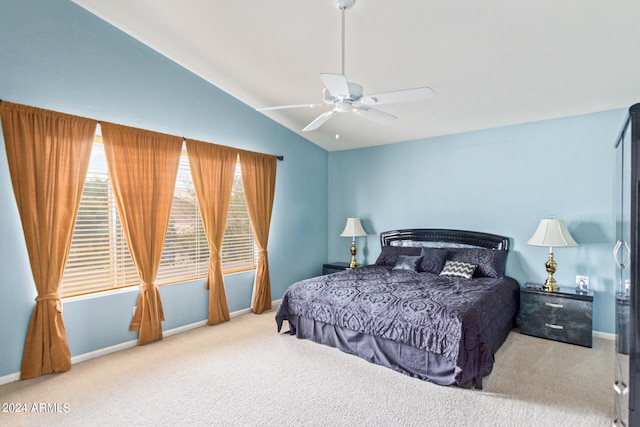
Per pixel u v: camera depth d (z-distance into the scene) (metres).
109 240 3.38
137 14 3.10
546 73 3.06
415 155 5.11
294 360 3.12
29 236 2.77
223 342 3.57
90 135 3.12
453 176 4.76
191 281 4.04
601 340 3.60
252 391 2.59
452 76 3.24
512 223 4.29
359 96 2.47
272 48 3.21
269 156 4.86
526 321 3.72
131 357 3.21
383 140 5.23
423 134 4.85
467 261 4.24
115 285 3.43
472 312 2.71
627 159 2.21
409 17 2.50
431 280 3.83
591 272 3.77
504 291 3.54
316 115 4.63
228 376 2.82
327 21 2.68
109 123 3.25
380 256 5.05
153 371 2.92
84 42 3.13
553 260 3.89
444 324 2.65
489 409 2.34
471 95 3.57
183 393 2.57
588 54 2.74
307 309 3.53
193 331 3.93
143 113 3.56
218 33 3.13
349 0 2.36
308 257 5.65
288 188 5.26
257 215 4.70
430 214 4.97
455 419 2.23
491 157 4.45
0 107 2.63
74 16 3.07
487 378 2.76
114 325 3.36
